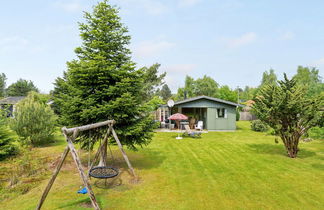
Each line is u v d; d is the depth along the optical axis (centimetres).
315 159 855
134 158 891
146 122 704
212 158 886
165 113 2386
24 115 1120
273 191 523
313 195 498
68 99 669
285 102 816
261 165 768
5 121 880
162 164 791
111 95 665
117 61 720
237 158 883
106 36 702
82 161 839
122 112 645
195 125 2053
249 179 614
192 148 1114
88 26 691
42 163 774
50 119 1219
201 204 451
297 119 859
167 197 488
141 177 636
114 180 609
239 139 1433
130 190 532
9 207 432
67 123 682
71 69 645
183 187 553
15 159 802
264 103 911
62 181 602
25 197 486
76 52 695
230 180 606
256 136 1582
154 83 2317
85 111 596
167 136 1593
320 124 845
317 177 630
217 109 1998
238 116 3528
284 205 446
